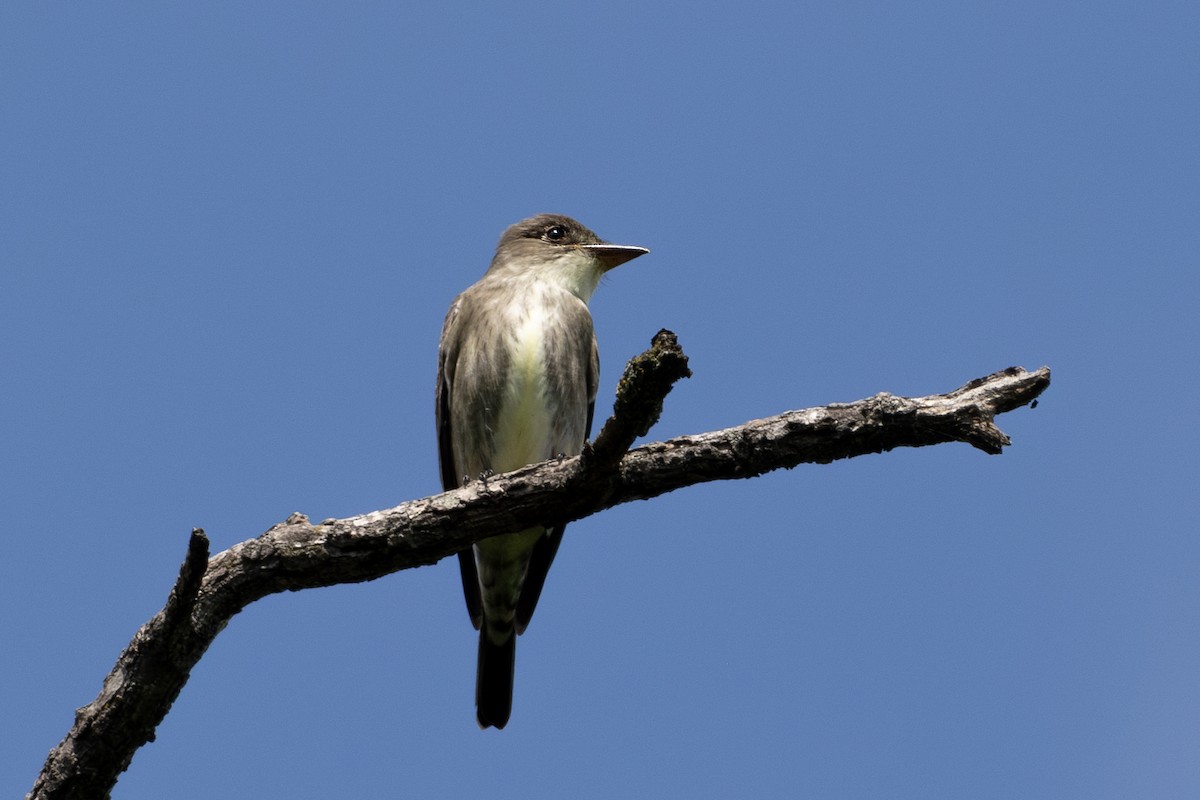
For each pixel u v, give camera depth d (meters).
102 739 9.56
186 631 9.52
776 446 9.93
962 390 9.72
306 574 10.15
